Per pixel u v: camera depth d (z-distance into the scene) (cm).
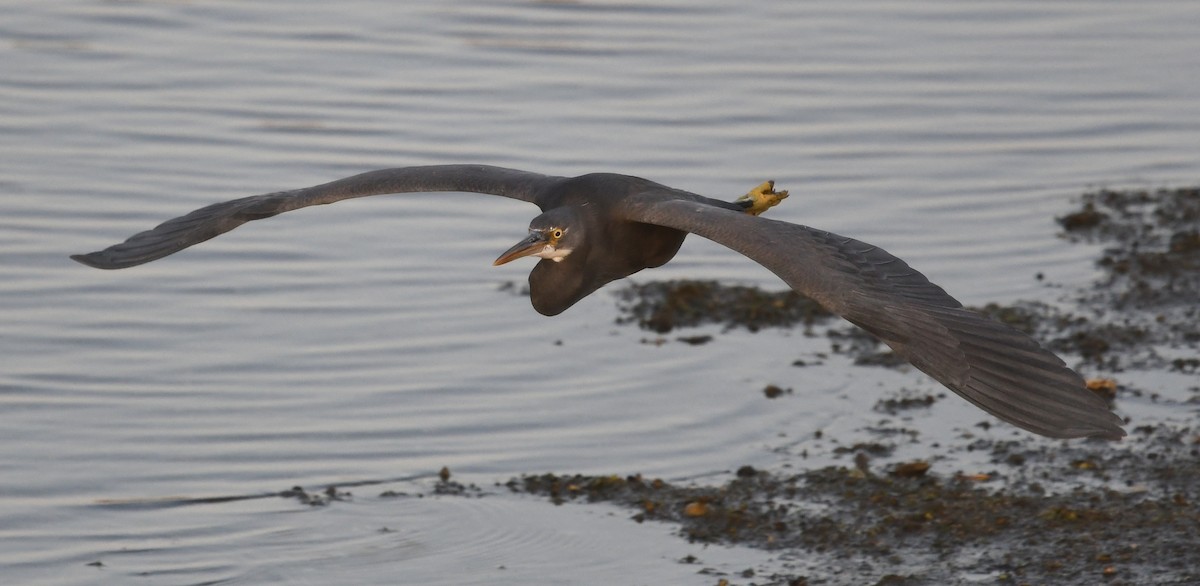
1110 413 762
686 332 1591
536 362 1511
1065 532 1155
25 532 1195
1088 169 2002
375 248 1762
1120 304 1625
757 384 1470
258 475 1288
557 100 2159
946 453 1314
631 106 2142
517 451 1338
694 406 1423
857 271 837
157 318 1563
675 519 1212
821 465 1299
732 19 2558
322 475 1290
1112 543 1134
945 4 2683
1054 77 2316
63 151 1923
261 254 1734
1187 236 1784
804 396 1443
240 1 2538
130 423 1359
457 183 1094
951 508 1203
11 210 1755
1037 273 1712
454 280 1689
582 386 1464
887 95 2219
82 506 1232
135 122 2022
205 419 1374
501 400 1432
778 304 1656
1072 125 2136
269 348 1514
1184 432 1327
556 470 1306
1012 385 784
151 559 1161
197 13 2466
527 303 1639
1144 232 1808
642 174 1909
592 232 1035
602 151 1973
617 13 2564
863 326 811
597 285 1066
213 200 1794
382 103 2122
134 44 2312
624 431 1376
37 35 2319
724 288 1702
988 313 1598
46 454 1303
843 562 1134
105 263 1040
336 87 2181
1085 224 1827
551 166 1914
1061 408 770
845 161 1989
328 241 1775
